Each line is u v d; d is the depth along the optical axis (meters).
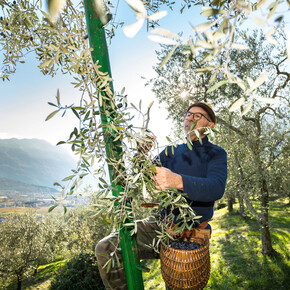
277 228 14.59
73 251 24.12
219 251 12.74
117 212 0.95
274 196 25.52
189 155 1.58
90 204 0.87
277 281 9.02
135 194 1.02
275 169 9.08
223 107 7.82
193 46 0.47
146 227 1.55
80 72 0.90
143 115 0.97
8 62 1.52
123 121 0.97
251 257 11.08
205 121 1.58
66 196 0.78
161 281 11.61
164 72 7.95
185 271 1.02
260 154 8.58
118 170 1.04
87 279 10.45
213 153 1.50
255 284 9.15
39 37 1.35
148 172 0.98
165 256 1.08
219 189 1.26
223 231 16.23
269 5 0.45
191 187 1.12
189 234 1.32
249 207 9.16
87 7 1.08
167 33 0.44
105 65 1.09
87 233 23.25
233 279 9.74
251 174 8.55
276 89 7.50
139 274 1.21
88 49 0.84
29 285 22.44
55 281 10.85
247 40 7.00
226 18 0.47
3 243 23.97
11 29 1.28
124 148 0.97
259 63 7.11
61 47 0.80
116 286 1.35
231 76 0.47
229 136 8.34
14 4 1.23
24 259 23.48
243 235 14.36
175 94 8.01
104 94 1.03
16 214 26.70
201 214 1.40
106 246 1.37
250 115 8.50
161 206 1.02
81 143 0.87
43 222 26.70
